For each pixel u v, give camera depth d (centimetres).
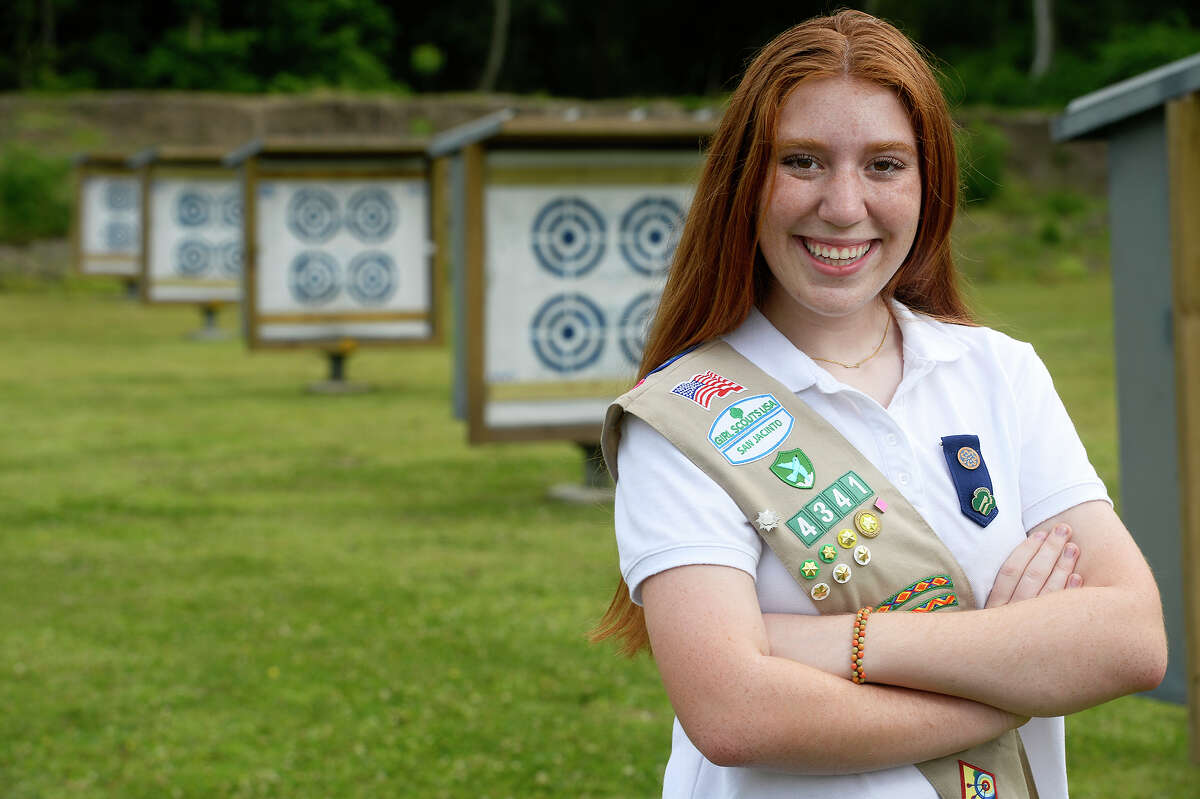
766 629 175
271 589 691
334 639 606
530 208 855
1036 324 1830
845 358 196
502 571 722
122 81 4734
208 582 707
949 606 179
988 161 3173
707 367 190
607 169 860
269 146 1357
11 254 3031
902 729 169
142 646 600
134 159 2027
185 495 932
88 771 463
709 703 170
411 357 1817
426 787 448
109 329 2150
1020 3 4922
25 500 915
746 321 196
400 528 828
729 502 178
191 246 2028
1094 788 441
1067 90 4100
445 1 5291
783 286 193
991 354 197
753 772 180
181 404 1366
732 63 5056
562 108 3756
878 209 185
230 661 578
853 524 177
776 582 178
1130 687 174
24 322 2220
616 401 187
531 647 592
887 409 189
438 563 740
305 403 1376
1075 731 496
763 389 186
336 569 730
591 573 716
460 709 519
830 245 186
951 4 4838
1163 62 4041
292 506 897
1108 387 1298
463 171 855
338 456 1080
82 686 548
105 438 1166
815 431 183
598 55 5200
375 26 5019
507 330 859
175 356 1802
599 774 456
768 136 185
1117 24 4650
